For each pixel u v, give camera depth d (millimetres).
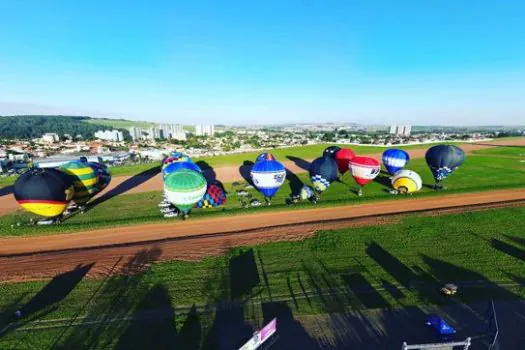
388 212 36000
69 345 15805
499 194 43500
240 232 30547
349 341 15812
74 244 28266
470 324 17016
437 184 47281
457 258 24391
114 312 18328
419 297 19406
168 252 26203
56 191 30594
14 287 21094
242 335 16391
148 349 15469
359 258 24516
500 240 27594
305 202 39812
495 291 19969
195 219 34500
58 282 21672
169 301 19312
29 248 27516
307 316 17750
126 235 30281
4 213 38219
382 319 17453
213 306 18797
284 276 22031
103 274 22688
